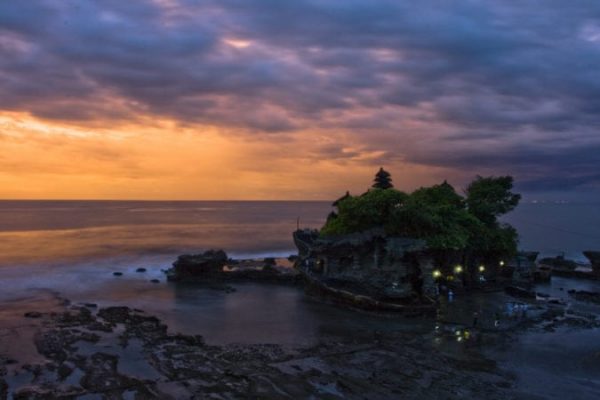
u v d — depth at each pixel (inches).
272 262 4411.9
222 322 2397.9
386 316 2524.6
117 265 4215.1
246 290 3321.9
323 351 1905.8
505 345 2062.0
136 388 1481.3
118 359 1734.7
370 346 1989.4
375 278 2908.5
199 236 7012.8
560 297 3191.4
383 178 4079.7
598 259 4131.4
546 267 4072.3
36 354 1792.6
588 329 2337.6
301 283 3516.2
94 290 3179.1
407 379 1630.2
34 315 2354.8
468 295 3117.6
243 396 1440.7
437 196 3735.2
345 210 3127.5
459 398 1492.4
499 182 3988.7
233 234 7490.2
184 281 3570.4
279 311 2659.9
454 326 2345.0
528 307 2741.1
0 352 1806.1
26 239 6038.4
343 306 2768.2
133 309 2598.4
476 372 1732.3
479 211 3757.4
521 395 1542.8
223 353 1836.9
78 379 1549.0
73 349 1829.5
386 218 2982.3
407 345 2026.3
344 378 1609.3
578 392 1587.1
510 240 3614.7
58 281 3437.5
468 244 3193.9
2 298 2827.3
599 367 1827.0
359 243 2930.6
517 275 3735.2
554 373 1754.4
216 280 3627.0
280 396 1448.1
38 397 1397.6
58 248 5172.2
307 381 1569.9
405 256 2859.3
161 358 1755.7
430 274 2844.5
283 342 2049.7
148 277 3725.4
